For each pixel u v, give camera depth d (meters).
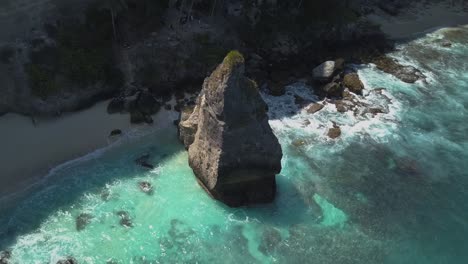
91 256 39.28
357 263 40.81
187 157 48.47
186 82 57.06
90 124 50.72
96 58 54.22
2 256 38.50
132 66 55.66
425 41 72.38
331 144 52.12
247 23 63.38
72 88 52.06
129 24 57.66
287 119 54.62
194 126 47.12
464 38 73.94
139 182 45.56
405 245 42.53
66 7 56.12
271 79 60.03
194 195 44.78
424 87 62.38
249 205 44.41
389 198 46.78
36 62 52.03
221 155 41.28
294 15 66.12
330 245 41.94
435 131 55.41
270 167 43.31
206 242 41.12
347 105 57.41
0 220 41.34
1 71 50.72
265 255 40.59
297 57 63.88
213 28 61.56
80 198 43.69
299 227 43.09
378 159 51.00
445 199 47.09
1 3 54.69
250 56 61.25
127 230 41.44
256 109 40.62
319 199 45.97
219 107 39.44
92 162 47.06
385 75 63.59
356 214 44.88
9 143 47.34
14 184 44.22
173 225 42.19
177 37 59.09
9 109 49.94
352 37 69.56
